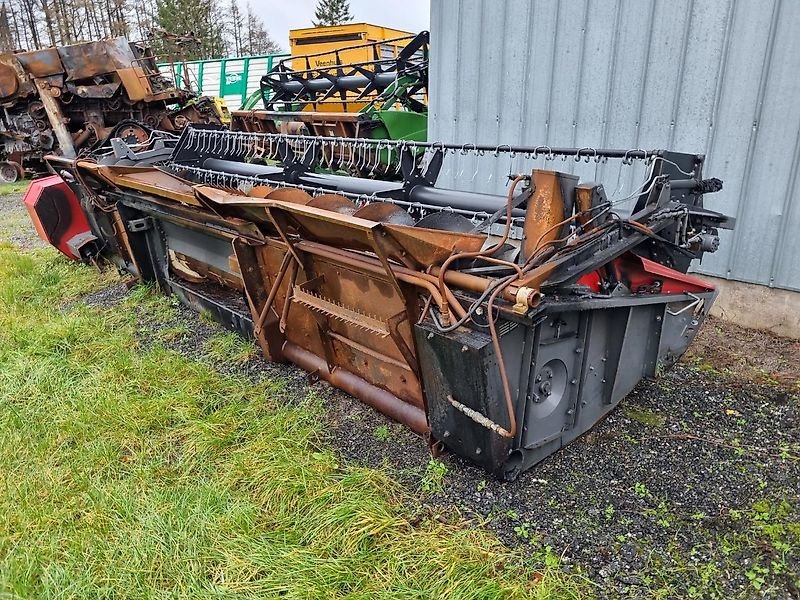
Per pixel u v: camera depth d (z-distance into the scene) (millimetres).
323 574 2047
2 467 2678
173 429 2957
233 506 2371
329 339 3037
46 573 2084
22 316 4418
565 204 2234
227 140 4477
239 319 3766
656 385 3340
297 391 3283
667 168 2865
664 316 2980
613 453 2736
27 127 12016
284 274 3105
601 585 2035
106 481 2580
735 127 3932
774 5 3611
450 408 2338
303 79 8148
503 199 2893
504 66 4988
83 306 4617
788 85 3658
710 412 3072
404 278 2211
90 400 3182
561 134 4793
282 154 4102
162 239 4438
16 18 38156
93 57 11375
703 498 2441
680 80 4102
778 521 2303
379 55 9555
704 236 3053
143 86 11812
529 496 2455
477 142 5355
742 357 3693
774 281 3980
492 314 2059
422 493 2484
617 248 2379
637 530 2270
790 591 1998
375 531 2225
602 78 4465
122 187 4277
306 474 2541
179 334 4074
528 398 2375
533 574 2080
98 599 1990
